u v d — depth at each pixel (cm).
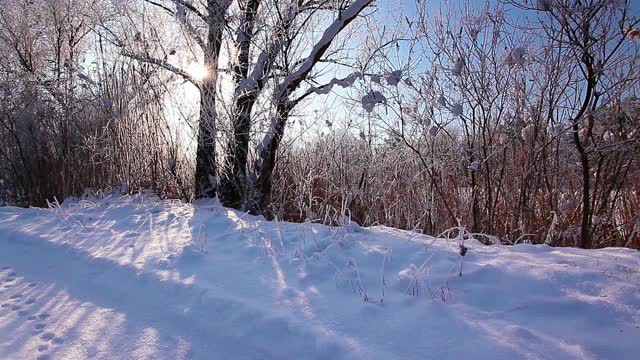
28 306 353
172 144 759
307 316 294
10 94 838
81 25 1088
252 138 677
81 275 413
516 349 240
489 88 529
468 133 550
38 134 867
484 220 546
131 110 793
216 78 665
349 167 682
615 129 491
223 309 313
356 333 271
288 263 394
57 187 840
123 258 433
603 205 504
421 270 346
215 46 686
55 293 380
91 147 814
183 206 671
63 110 860
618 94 464
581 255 364
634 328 248
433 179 555
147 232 527
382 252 388
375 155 667
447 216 579
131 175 802
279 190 714
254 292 337
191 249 441
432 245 399
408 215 612
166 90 727
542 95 515
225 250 446
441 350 248
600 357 228
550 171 541
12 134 853
